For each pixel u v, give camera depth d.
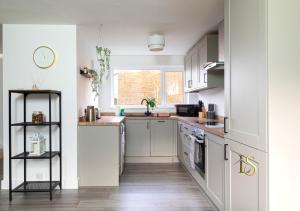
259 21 1.61
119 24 3.42
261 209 1.61
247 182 1.82
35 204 2.97
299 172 1.54
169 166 4.84
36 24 3.45
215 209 2.80
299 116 1.54
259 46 1.61
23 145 3.49
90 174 3.61
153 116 5.40
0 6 2.79
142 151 5.21
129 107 5.83
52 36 3.47
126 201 3.06
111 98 5.78
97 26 3.51
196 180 3.67
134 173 4.33
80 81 3.79
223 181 2.42
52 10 2.91
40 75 3.48
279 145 1.53
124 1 2.65
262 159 1.59
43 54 3.48
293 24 1.54
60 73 3.50
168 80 5.93
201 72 4.14
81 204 2.97
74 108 3.52
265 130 1.55
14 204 2.97
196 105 5.34
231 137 2.11
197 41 4.36
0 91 5.92
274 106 1.53
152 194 3.30
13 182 3.49
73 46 3.49
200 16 3.11
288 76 1.53
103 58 4.47
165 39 4.21
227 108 2.20
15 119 3.49
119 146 3.84
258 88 1.63
